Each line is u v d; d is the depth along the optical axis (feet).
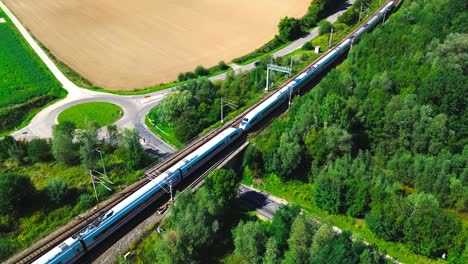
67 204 274.98
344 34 561.43
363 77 379.96
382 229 244.83
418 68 373.20
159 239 221.66
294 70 449.48
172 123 380.37
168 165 290.97
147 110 422.82
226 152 314.96
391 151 309.42
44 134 384.06
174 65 533.55
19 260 226.17
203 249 235.61
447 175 264.31
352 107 320.09
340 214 270.05
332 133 292.61
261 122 353.92
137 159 313.73
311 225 225.35
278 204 285.02
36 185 294.46
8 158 331.77
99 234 232.73
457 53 381.19
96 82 489.67
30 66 520.42
